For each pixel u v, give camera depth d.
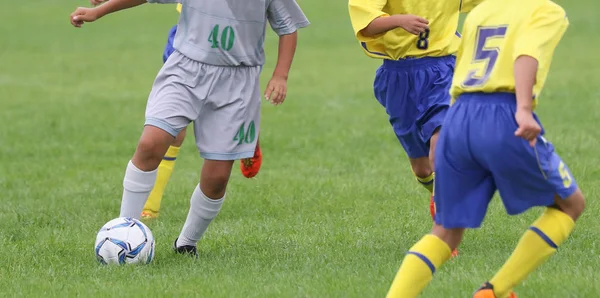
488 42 17.39
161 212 31.03
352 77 73.69
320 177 36.69
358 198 32.00
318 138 46.78
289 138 46.91
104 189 35.88
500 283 17.39
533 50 16.42
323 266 22.39
